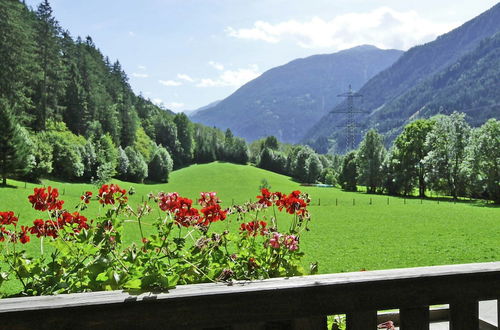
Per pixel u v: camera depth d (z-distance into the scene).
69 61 95.25
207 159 149.25
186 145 142.50
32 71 70.38
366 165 75.50
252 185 100.12
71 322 1.32
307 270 2.77
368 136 75.94
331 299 1.53
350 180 87.56
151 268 2.04
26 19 81.69
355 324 1.56
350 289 1.54
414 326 1.63
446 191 61.66
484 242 26.03
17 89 65.56
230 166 134.25
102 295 1.41
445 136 60.88
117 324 1.35
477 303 1.68
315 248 25.09
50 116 81.38
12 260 2.46
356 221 38.69
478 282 1.68
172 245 2.55
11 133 54.81
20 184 59.53
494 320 2.70
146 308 1.38
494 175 53.50
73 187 70.31
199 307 1.42
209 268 2.42
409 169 68.38
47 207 2.81
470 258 21.39
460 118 59.91
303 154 125.25
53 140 76.69
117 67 134.50
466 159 55.91
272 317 1.47
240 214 3.44
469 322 1.67
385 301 1.58
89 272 2.10
